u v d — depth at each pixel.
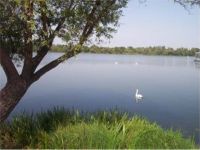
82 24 8.64
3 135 9.36
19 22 8.52
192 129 18.20
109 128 9.25
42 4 7.85
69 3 8.48
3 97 8.94
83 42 8.59
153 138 8.77
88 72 66.12
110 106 26.62
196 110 25.23
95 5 8.74
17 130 9.45
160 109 25.91
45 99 28.11
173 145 8.78
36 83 39.75
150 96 33.88
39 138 8.95
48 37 8.58
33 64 9.18
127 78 55.59
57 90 34.88
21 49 9.31
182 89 40.88
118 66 99.81
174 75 66.06
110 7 8.95
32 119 10.01
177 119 21.61
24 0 7.58
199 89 40.84
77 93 33.69
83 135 8.59
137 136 8.70
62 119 9.84
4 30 8.57
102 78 53.56
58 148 8.37
